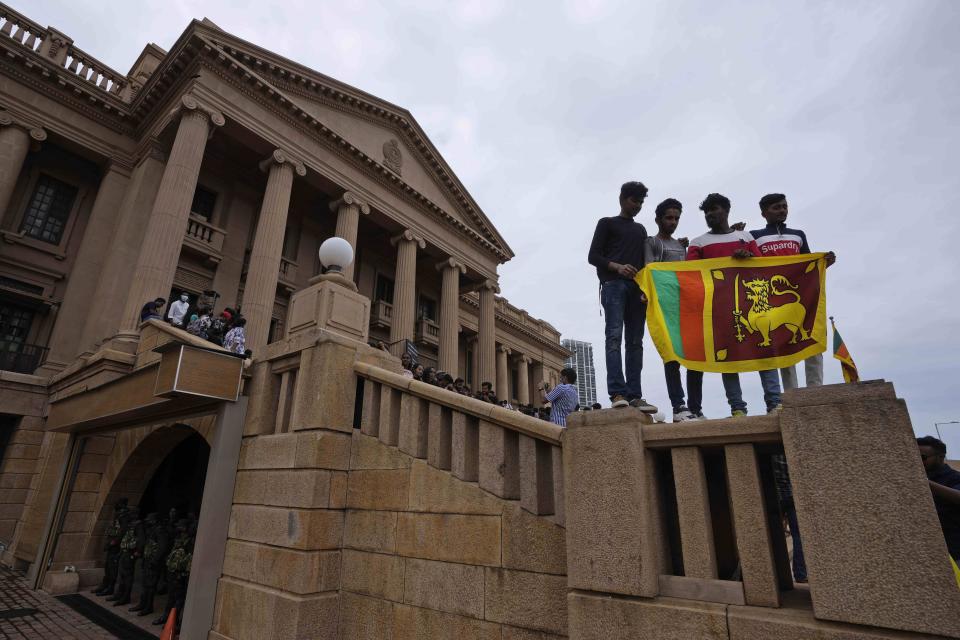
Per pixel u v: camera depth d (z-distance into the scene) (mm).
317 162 22125
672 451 3230
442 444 4785
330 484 5438
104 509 10156
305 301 6590
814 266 3959
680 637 2803
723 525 3400
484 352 30594
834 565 2484
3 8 18531
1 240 17891
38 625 7609
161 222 15789
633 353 4625
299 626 4781
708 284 4156
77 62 20469
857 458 2539
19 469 14695
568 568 3291
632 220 4883
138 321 14195
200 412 7176
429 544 4551
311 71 22016
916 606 2273
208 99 18219
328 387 5707
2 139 17547
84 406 9664
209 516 6109
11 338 17750
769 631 2574
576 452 3443
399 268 25828
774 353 3844
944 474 3646
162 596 9828
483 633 3947
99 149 20188
